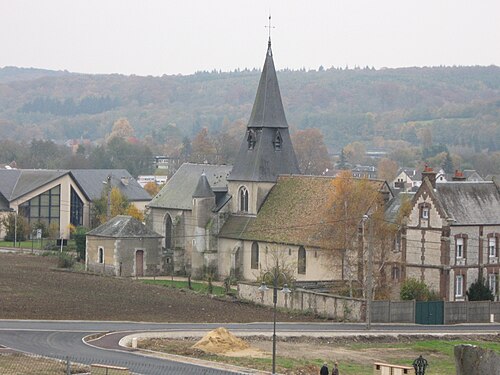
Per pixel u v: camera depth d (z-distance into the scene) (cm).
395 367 17662
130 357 17938
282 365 18562
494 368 8181
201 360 18275
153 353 18612
